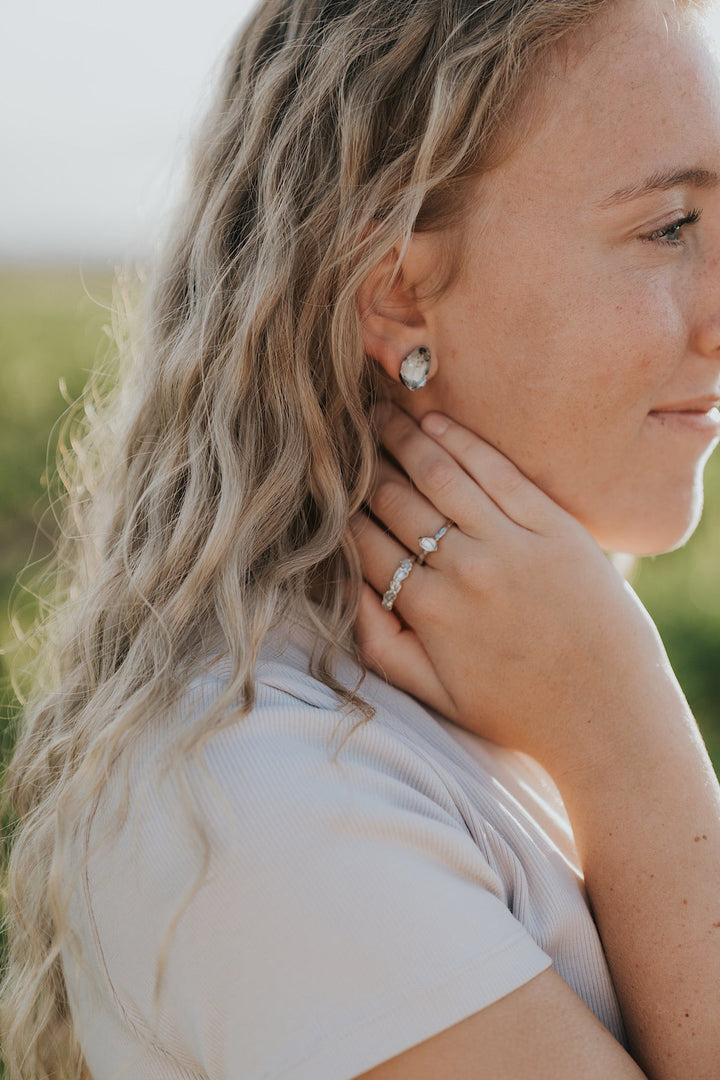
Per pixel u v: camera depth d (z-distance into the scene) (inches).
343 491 50.8
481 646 49.6
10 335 456.4
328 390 51.1
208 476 50.8
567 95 46.6
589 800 47.6
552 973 39.1
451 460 50.9
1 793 61.8
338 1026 35.6
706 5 48.0
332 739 41.6
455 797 45.1
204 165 57.2
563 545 49.0
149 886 38.3
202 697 41.6
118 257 68.4
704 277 48.7
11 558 236.5
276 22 55.2
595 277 47.6
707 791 46.4
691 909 44.2
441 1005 36.2
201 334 52.4
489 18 47.1
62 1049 51.5
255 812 37.5
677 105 46.9
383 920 36.6
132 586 49.7
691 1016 43.3
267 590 47.2
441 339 50.6
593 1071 37.3
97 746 42.4
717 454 305.1
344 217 49.3
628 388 48.6
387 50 49.5
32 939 50.0
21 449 315.6
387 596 51.3
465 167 47.6
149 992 39.1
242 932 36.4
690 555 242.4
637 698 47.6
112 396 65.9
